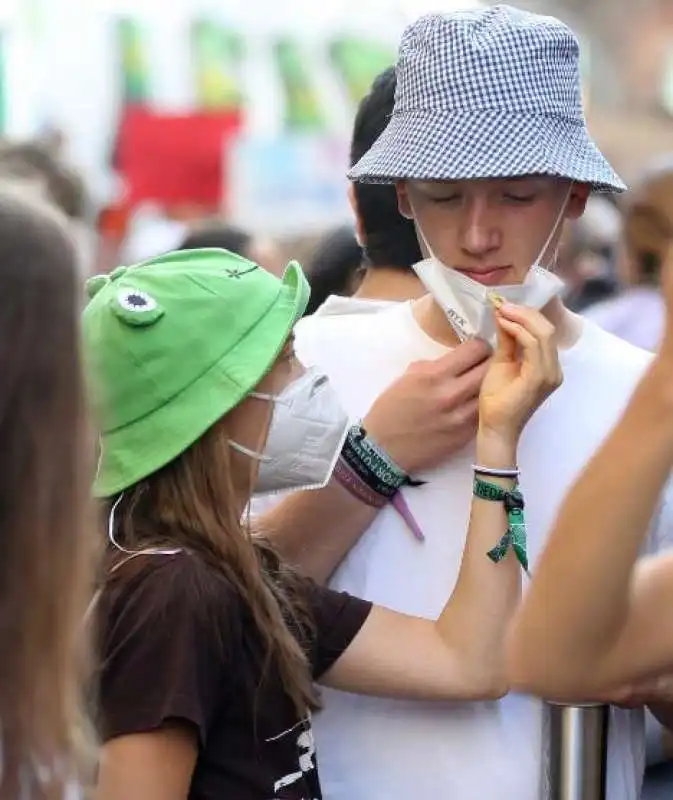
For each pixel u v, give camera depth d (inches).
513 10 147.8
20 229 86.0
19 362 84.8
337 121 653.3
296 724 128.3
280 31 669.3
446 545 145.9
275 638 126.0
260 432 132.5
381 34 693.9
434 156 137.7
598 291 382.6
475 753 143.3
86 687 106.8
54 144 266.1
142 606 121.1
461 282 141.0
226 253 142.2
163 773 117.3
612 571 89.5
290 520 145.4
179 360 129.3
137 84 601.6
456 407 143.1
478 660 138.5
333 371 152.4
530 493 144.9
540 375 136.8
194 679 119.0
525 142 137.4
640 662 94.2
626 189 146.5
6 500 85.3
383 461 143.3
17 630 85.2
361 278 213.9
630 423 89.4
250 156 525.7
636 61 1113.4
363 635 139.0
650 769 173.9
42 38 590.9
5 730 85.5
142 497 129.5
